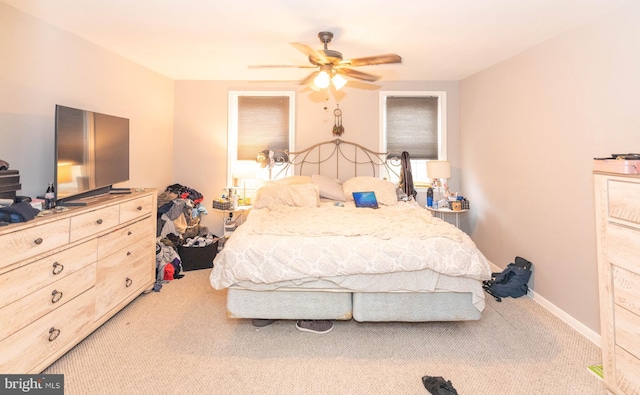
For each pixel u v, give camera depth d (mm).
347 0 2082
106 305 2332
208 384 1801
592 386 1785
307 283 2260
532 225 2938
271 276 2184
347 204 3867
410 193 4176
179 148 4395
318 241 2256
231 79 4305
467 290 2240
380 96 4414
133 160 3539
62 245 1902
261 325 2412
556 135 2621
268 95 4430
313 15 2305
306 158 4461
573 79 2436
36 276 1725
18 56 2207
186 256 3621
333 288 2268
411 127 4469
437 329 2396
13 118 2184
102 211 2266
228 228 4211
